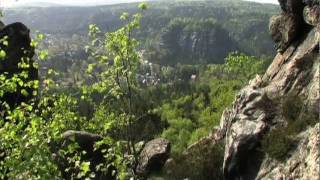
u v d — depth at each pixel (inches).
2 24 1695.4
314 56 1378.0
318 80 1254.3
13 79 763.4
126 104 1043.3
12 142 685.9
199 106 4709.6
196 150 1673.2
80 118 1115.9
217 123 3287.4
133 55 986.1
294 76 1395.2
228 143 1373.0
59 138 726.5
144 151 1841.8
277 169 1146.0
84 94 1047.6
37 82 792.3
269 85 1465.3
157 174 1721.2
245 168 1295.5
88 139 1440.7
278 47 1573.6
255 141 1270.9
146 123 3191.4
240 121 1344.7
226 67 3024.1
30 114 752.3
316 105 1209.4
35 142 659.4
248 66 2947.8
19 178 647.1
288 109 1290.6
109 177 1391.5
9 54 1508.4
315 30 1416.1
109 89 1035.3
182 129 3622.0
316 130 1051.3
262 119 1302.9
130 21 988.6
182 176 1611.7
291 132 1197.1
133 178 964.6
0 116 774.5
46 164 646.5
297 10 1475.1
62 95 1040.8
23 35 1565.0
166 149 1838.1
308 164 1029.2
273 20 1590.8
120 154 946.7
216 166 1561.3
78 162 732.0
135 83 1018.1
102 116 1136.8
